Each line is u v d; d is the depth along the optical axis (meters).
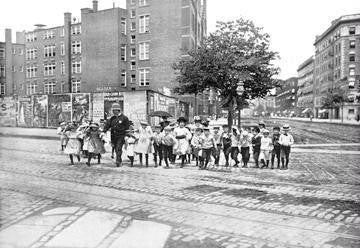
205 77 30.95
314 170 12.91
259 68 31.42
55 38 70.25
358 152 19.52
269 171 12.60
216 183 10.02
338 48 77.25
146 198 8.08
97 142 13.51
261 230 5.89
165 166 13.64
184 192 8.75
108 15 57.53
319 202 7.80
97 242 5.22
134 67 57.59
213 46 31.52
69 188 9.12
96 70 58.50
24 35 77.81
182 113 46.03
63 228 5.83
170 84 52.72
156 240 5.35
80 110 37.81
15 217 6.42
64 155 16.72
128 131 13.36
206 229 5.92
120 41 57.19
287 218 6.59
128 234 5.60
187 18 52.16
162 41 53.47
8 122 43.56
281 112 166.75
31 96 41.78
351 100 72.56
